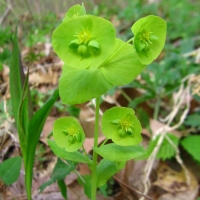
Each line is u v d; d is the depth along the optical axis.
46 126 0.12
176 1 0.28
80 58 0.06
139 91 0.15
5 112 0.11
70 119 0.07
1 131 0.11
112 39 0.06
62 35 0.06
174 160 0.12
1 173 0.08
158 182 0.11
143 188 0.11
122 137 0.07
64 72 0.07
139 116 0.13
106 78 0.07
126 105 0.15
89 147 0.11
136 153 0.07
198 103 0.15
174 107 0.13
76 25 0.06
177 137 0.12
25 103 0.08
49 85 0.16
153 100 0.16
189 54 0.18
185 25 0.26
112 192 0.11
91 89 0.07
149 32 0.06
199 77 0.15
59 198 0.10
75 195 0.10
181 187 0.11
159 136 0.12
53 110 0.14
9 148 0.11
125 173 0.10
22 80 0.08
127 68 0.07
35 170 0.11
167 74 0.15
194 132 0.14
